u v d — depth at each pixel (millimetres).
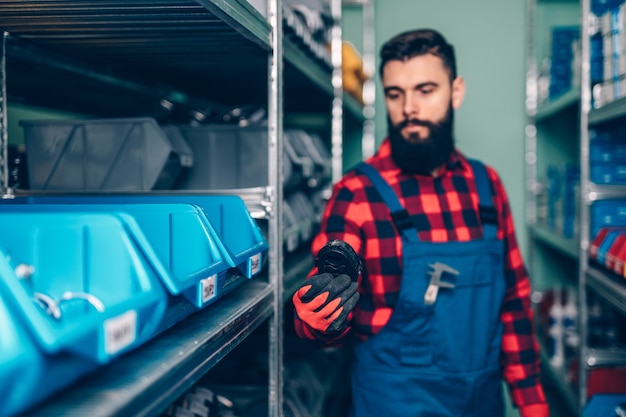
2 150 1524
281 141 1582
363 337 1750
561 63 3068
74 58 1743
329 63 2424
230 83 2391
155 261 796
